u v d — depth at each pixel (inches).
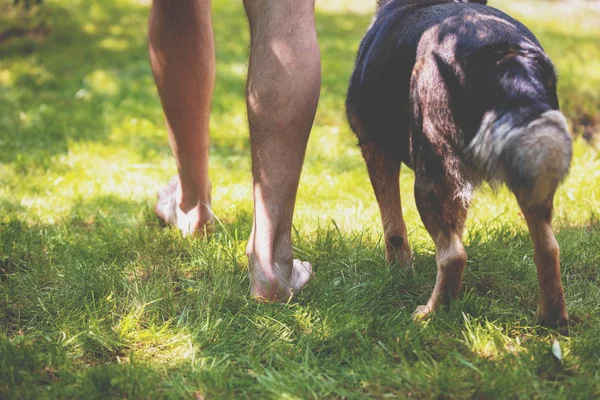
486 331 104.0
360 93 121.2
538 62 98.2
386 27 117.3
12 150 230.1
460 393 88.9
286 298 116.2
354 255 132.7
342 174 202.1
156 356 101.5
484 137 92.7
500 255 134.0
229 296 117.0
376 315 109.9
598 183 177.9
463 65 98.8
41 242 147.6
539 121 87.4
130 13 434.3
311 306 114.7
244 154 234.5
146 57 358.0
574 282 124.0
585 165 190.4
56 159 220.5
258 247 115.3
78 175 203.3
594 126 256.5
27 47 374.3
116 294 121.0
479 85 96.7
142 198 186.5
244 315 110.5
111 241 146.5
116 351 103.1
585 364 95.4
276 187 113.7
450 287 107.7
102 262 133.3
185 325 108.1
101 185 197.0
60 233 151.9
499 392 88.0
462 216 105.8
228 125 262.7
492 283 124.6
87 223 169.5
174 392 89.3
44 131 251.0
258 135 112.7
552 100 100.1
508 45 98.4
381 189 127.4
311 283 121.6
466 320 104.3
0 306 117.1
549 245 104.7
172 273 131.0
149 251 141.9
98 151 229.0
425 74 103.6
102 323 110.6
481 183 102.9
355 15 458.6
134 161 221.8
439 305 108.7
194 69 134.5
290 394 88.4
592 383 88.7
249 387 91.0
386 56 113.9
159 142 248.2
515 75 93.9
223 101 288.4
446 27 104.7
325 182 193.0
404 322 108.1
